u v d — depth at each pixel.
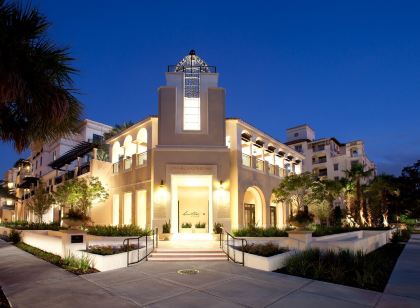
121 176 23.06
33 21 7.06
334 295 7.91
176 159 19.23
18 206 47.03
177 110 20.03
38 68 7.11
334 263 10.38
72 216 13.65
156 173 19.05
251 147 23.09
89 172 24.25
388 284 8.98
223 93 20.25
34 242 18.23
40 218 28.41
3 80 6.35
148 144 20.89
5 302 7.26
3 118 7.80
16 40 6.80
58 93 7.25
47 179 36.56
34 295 7.82
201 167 19.25
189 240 17.30
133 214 20.95
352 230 21.84
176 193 19.80
